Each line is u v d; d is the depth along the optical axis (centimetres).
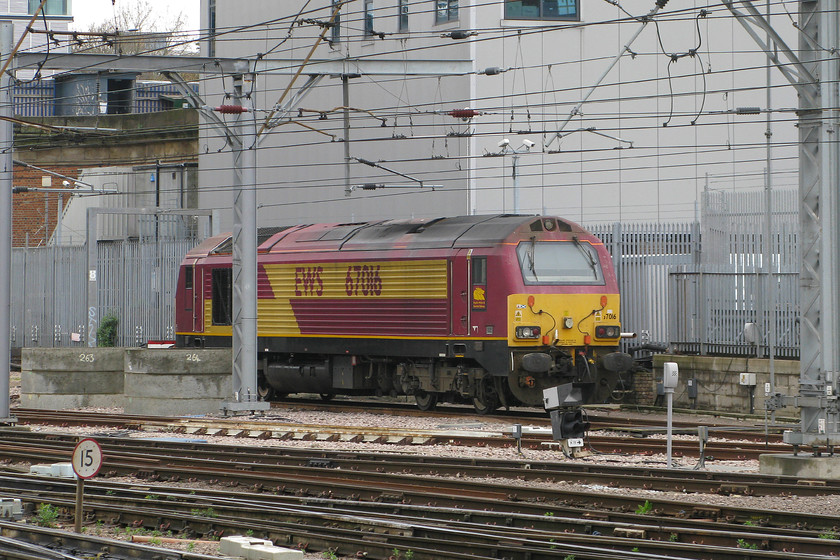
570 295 4009
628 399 4619
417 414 4238
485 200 5638
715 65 5853
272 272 4750
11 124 3978
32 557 1816
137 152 8031
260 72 4081
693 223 4784
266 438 3641
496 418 3991
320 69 4116
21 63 3962
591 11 5753
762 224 4325
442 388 4206
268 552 1808
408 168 5900
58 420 4084
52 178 8388
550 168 5744
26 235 7875
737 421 3997
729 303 4347
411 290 4191
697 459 2981
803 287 2728
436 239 4153
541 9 5678
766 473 2666
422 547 1889
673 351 4559
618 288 4488
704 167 5862
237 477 2642
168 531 2117
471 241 4034
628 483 2520
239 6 6931
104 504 2311
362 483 2541
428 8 5784
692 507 2145
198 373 4338
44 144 8306
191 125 7662
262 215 6788
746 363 4175
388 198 6025
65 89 8825
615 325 4100
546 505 2167
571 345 4016
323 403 4872
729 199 4444
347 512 2166
